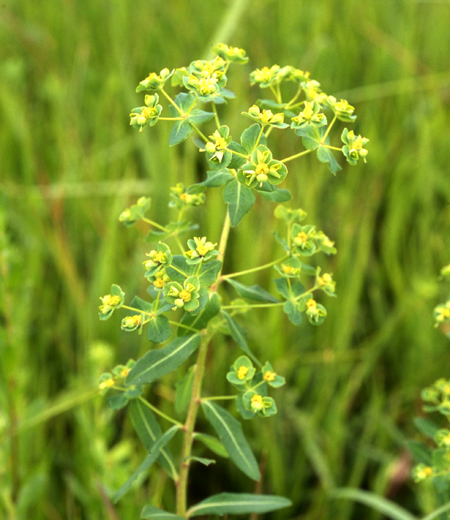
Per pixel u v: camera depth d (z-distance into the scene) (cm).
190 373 62
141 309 58
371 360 87
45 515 78
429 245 97
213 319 61
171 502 78
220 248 60
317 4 146
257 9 142
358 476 80
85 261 102
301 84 60
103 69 139
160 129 112
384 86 124
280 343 86
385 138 121
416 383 87
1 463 72
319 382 86
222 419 60
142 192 104
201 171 115
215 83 57
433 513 64
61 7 149
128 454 76
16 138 116
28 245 95
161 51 137
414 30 141
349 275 93
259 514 79
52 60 139
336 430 81
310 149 57
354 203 102
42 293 94
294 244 61
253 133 56
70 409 84
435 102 121
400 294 96
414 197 107
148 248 91
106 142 118
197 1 147
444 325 91
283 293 60
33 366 85
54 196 101
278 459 79
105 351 76
